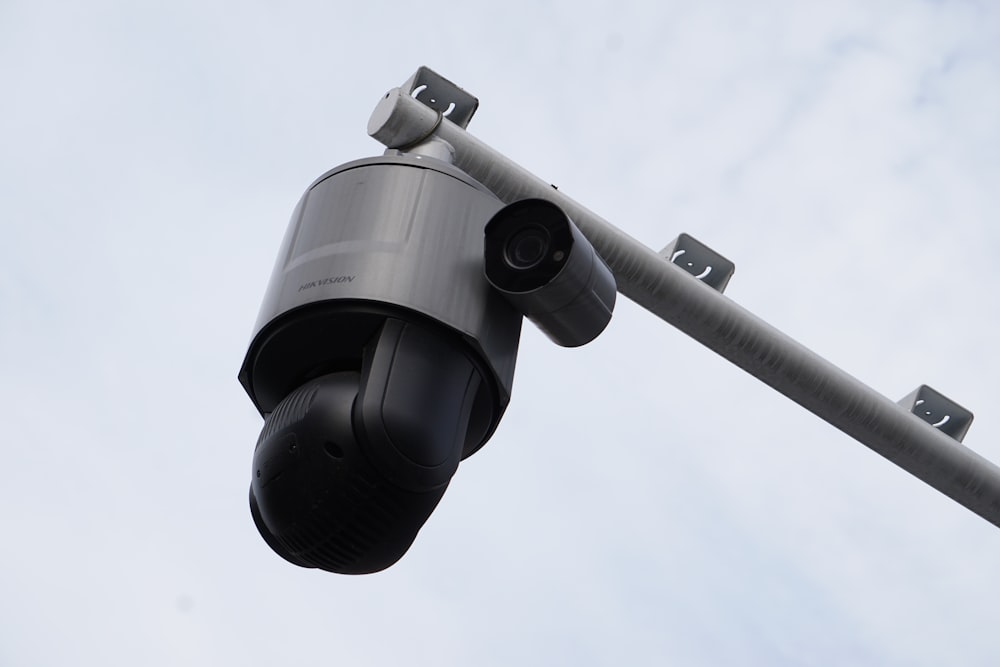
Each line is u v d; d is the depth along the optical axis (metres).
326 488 2.48
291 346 2.68
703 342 4.23
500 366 2.70
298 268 2.72
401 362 2.54
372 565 2.57
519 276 2.69
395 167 2.85
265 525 2.73
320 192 2.88
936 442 4.45
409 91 3.90
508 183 3.90
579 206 3.98
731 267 4.28
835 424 4.41
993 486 4.51
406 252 2.67
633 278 4.04
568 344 2.84
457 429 2.59
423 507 2.54
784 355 4.21
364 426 2.45
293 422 2.53
